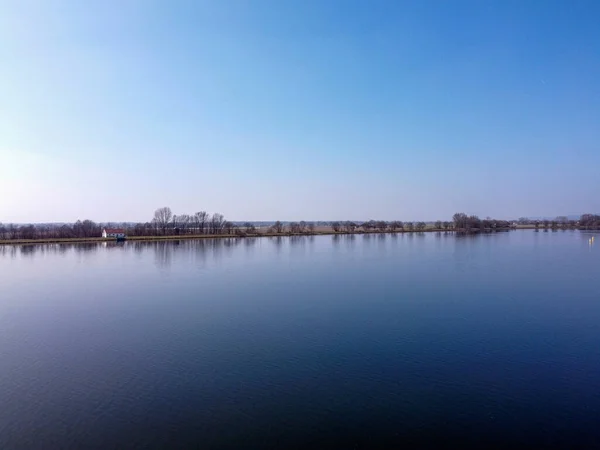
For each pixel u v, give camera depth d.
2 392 15.90
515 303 30.42
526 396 15.23
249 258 66.88
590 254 66.69
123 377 17.25
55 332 24.11
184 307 30.33
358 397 15.19
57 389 16.14
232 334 23.23
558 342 21.31
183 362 18.92
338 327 24.33
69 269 54.56
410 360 18.88
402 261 59.09
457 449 11.98
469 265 53.25
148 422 13.55
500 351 20.02
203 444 12.28
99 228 154.00
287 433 12.83
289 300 32.31
